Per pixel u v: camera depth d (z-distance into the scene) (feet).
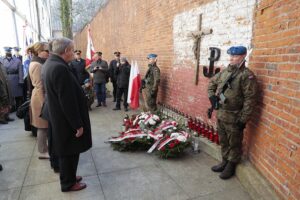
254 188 9.07
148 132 13.85
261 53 9.38
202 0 14.20
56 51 8.42
